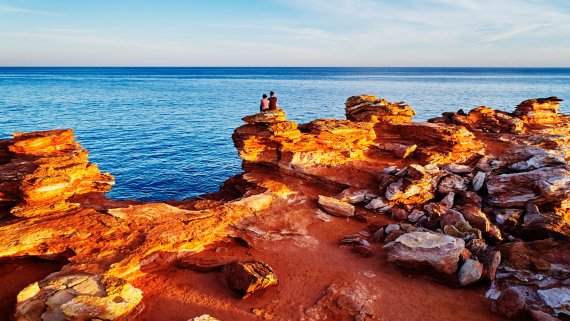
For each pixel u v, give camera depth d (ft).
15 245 43.29
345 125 85.15
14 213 48.26
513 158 79.46
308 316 39.19
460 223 56.44
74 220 50.26
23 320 33.71
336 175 76.64
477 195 67.72
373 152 87.66
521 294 40.40
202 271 46.11
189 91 475.72
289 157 77.61
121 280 38.47
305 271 47.83
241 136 80.48
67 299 34.78
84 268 41.06
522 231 58.59
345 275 47.39
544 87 527.40
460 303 42.70
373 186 73.51
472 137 85.05
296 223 60.39
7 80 648.38
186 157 148.66
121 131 191.62
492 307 41.24
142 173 127.75
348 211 65.31
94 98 353.92
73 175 58.13
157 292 41.39
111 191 111.45
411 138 88.79
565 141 90.74
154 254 45.83
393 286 45.62
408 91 460.14
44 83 574.15
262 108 91.09
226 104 328.70
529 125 105.40
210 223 54.34
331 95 410.11
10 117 218.38
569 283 42.70
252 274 42.09
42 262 45.37
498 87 533.55
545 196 63.67
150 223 52.01
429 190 69.87
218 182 122.72
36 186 49.47
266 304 40.81
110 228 49.16
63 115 235.20
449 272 45.78
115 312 35.19
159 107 296.30
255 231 55.26
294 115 250.98
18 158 59.93
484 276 46.21
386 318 39.65
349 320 39.01
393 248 50.49
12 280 41.68
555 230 54.49
